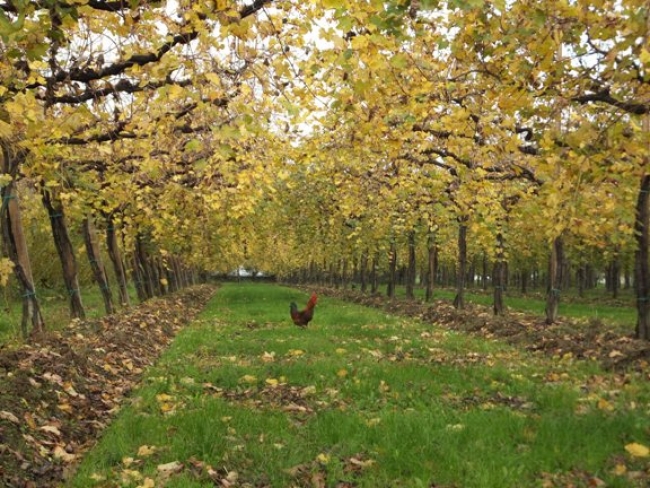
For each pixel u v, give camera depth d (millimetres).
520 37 5656
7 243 10055
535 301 29188
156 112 8461
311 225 25641
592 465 4891
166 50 6660
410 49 7586
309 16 6770
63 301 22188
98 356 9117
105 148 10109
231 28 5645
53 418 6176
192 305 24328
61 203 11773
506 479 4656
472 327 15203
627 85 5719
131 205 15227
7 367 7152
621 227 7770
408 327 15484
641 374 8477
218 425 6027
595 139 5617
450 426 5898
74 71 6926
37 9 4879
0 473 4586
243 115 5730
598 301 29625
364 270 32375
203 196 13539
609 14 5555
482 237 12789
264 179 12602
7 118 5988
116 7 5969
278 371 8867
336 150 13125
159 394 7703
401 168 12914
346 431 5828
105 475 4938
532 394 7395
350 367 8953
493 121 7488
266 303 26141
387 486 4680
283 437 5785
